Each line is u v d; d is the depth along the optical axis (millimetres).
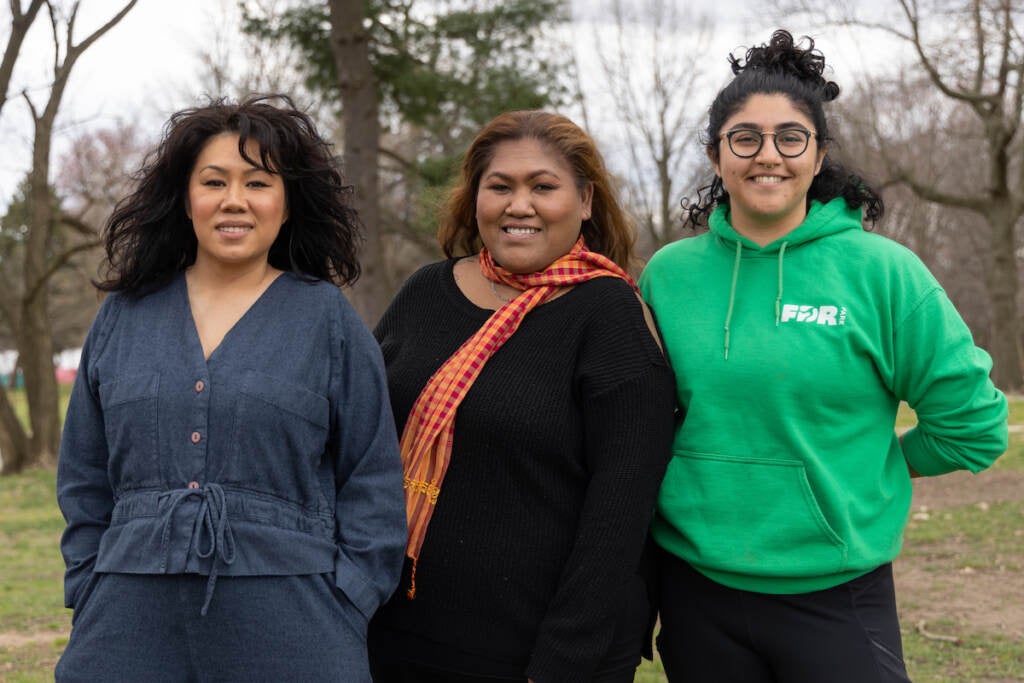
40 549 9086
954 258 40969
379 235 15141
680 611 2549
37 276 16688
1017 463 11289
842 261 2451
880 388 2455
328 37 15992
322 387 2260
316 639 2150
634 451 2332
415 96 16297
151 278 2369
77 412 2312
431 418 2436
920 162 30734
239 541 2117
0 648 5531
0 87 10414
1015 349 24078
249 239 2277
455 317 2609
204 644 2100
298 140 2367
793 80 2479
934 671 4723
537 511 2402
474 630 2385
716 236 2637
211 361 2189
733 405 2438
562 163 2551
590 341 2434
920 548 7449
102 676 2090
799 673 2395
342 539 2277
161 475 2150
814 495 2385
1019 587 6211
